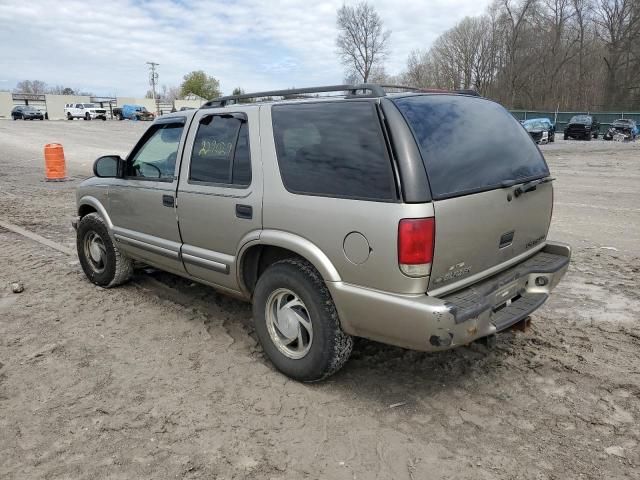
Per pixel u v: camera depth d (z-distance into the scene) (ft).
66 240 25.27
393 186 9.44
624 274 19.04
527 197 11.86
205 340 14.01
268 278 11.71
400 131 9.62
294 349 11.91
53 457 9.40
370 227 9.64
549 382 11.70
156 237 15.07
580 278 18.66
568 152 78.95
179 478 8.86
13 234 26.61
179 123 14.38
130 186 15.60
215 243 13.04
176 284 18.35
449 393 11.35
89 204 17.71
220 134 12.92
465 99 11.95
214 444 9.73
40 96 222.07
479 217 10.33
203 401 11.12
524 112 160.66
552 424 10.23
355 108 10.33
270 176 11.47
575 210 31.40
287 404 10.99
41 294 17.54
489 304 10.09
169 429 10.17
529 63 212.43
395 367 12.46
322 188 10.51
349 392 11.44
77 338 14.19
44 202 36.40
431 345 9.47
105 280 17.76
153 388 11.64
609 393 11.23
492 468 9.04
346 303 10.27
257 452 9.50
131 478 8.87
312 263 10.68
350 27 239.30
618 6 192.54
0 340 14.08
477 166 10.66
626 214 29.96
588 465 9.08
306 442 9.77
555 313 15.48
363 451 9.52
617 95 198.59
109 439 9.89
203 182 13.16
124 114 189.47
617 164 59.21
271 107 11.87
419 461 9.23
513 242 11.69
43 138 95.50
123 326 14.94
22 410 10.84
